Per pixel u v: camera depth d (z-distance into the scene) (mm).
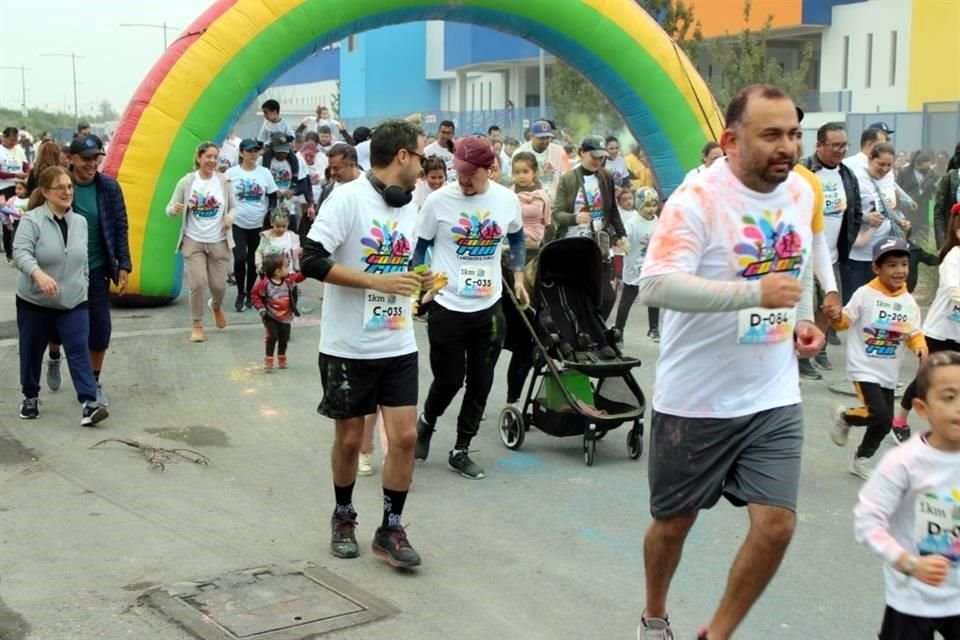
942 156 18781
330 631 4535
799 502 6359
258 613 4680
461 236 6504
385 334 5133
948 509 3434
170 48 12562
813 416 8352
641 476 6832
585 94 28703
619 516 6078
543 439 7719
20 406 8203
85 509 6047
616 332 7375
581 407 7000
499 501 6316
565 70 28969
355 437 5270
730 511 6172
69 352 7645
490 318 6617
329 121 19906
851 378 6738
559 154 12945
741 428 3875
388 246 5113
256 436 7637
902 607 3506
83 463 6895
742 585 3867
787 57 35250
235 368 9773
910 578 3479
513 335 7441
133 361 9969
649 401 8734
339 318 5148
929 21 28422
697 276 3803
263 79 12750
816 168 9492
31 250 7352
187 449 7266
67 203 7391
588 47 13758
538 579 5176
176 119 12367
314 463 7023
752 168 3725
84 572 5137
